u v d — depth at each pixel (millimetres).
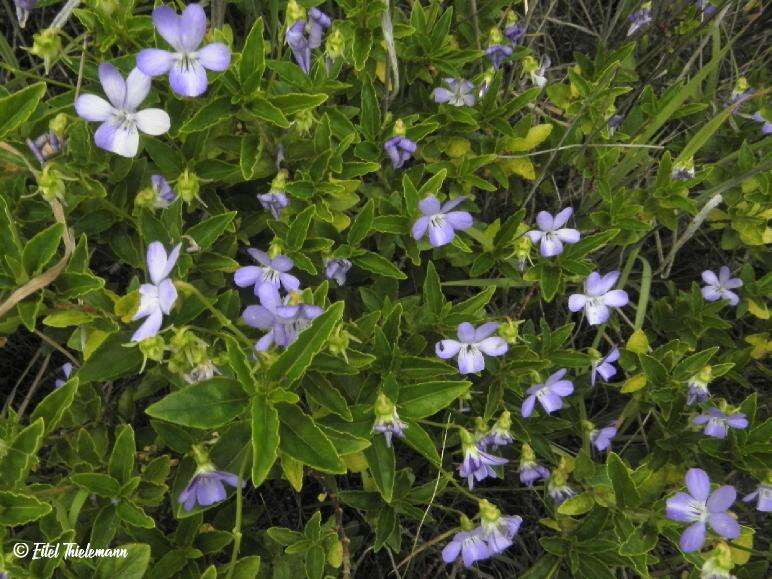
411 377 205
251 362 182
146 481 188
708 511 183
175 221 197
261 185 237
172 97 207
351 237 224
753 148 281
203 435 188
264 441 158
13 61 243
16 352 241
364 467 206
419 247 232
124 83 175
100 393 216
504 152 262
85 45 214
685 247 304
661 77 316
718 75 321
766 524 257
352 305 245
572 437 269
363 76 249
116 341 185
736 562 223
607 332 282
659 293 299
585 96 275
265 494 241
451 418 230
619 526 206
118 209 203
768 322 279
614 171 271
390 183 249
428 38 254
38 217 200
